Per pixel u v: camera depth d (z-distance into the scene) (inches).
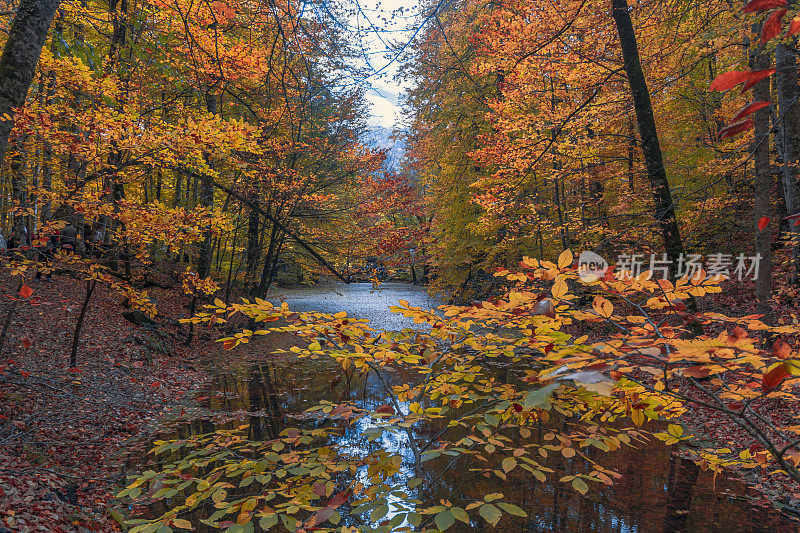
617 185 460.4
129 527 159.6
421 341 95.9
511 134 371.6
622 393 67.6
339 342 92.4
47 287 437.4
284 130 363.3
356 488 83.1
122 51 257.1
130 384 315.3
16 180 267.4
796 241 341.7
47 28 111.0
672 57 319.3
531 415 85.5
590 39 279.4
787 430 77.5
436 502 174.4
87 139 231.9
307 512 161.2
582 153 358.0
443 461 213.5
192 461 93.3
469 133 543.5
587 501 180.7
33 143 226.2
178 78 258.5
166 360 399.5
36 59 108.7
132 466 206.1
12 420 216.7
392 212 523.5
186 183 577.0
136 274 501.4
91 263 277.3
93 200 249.4
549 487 191.5
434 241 600.7
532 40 271.6
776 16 26.2
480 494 183.8
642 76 244.7
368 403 296.0
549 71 291.0
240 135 225.3
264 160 375.6
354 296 1074.1
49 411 239.0
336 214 514.6
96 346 354.9
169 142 215.8
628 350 54.7
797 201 355.6
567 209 458.6
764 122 289.9
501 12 291.4
